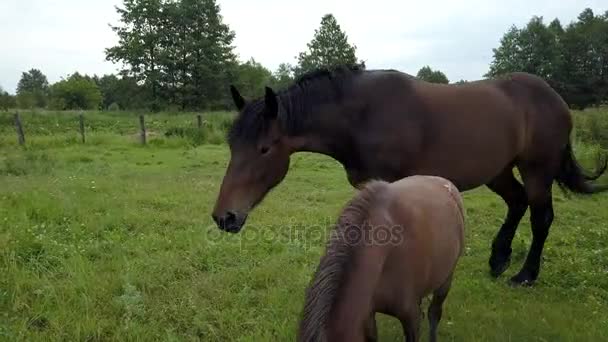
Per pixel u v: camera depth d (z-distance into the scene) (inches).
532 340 149.4
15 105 1633.9
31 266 186.9
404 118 157.5
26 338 142.6
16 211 249.6
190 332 151.7
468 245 241.6
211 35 1774.1
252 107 149.6
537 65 2187.5
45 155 456.8
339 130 159.8
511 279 199.6
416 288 109.1
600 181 355.3
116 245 214.8
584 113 615.8
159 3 1729.8
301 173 428.1
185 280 185.2
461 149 162.9
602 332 153.6
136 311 158.4
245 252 211.9
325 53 1863.9
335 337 87.7
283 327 151.8
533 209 193.9
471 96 167.3
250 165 148.9
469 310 168.1
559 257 225.9
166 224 252.1
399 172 160.6
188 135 641.6
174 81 1748.3
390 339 147.1
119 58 1708.9
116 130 824.3
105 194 306.7
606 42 2116.1
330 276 92.7
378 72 163.5
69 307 158.7
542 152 185.0
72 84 2017.7
